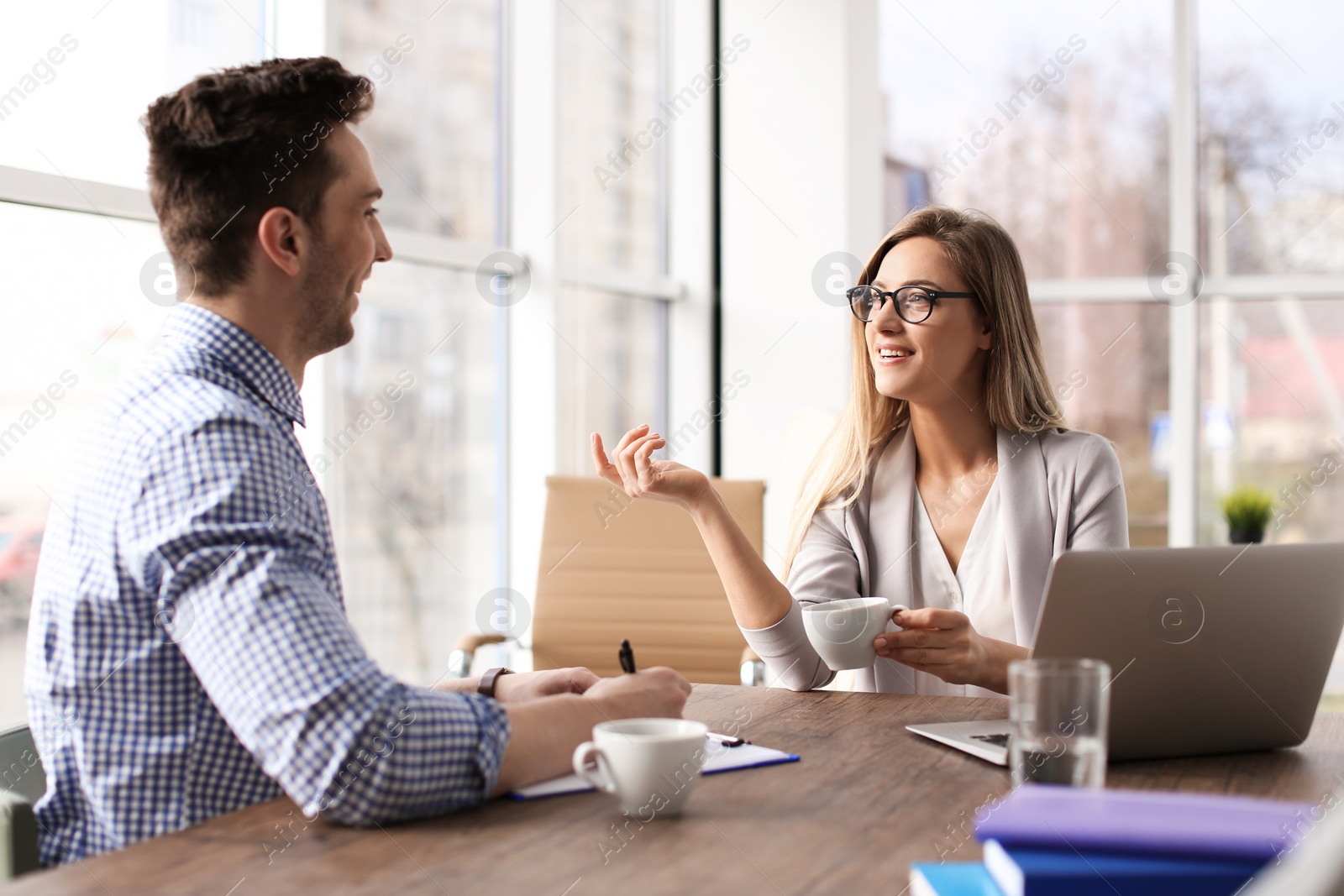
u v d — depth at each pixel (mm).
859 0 3818
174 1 2215
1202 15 3891
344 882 752
